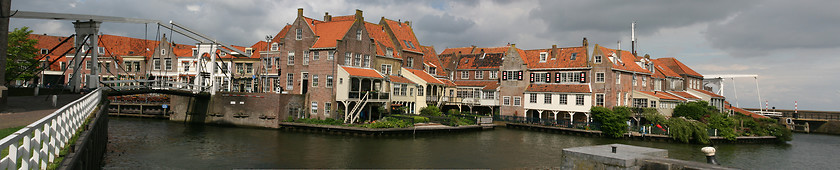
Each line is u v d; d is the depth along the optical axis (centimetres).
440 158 3189
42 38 6856
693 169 1312
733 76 7431
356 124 4284
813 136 5903
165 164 2816
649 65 6341
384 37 5712
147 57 6481
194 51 6103
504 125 5703
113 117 5816
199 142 3647
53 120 1191
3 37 2222
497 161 3158
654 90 6259
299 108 4675
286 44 5028
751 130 4875
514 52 6056
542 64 5938
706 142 4366
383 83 4944
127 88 3791
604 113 4800
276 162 2933
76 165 1385
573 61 5694
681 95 6369
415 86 5438
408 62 5903
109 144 3428
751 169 3269
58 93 3172
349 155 3184
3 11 2205
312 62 4781
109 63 6581
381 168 2839
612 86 5394
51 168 1143
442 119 4819
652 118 4738
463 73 6750
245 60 5828
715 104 6750
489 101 6153
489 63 6550
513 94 6012
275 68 5469
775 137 4872
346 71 4503
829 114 6456
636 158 1420
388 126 4191
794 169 3322
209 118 4862
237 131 4322
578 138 4628
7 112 2117
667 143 4369
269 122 4519
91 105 2316
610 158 1423
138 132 4181
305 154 3192
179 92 4497
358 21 4947
